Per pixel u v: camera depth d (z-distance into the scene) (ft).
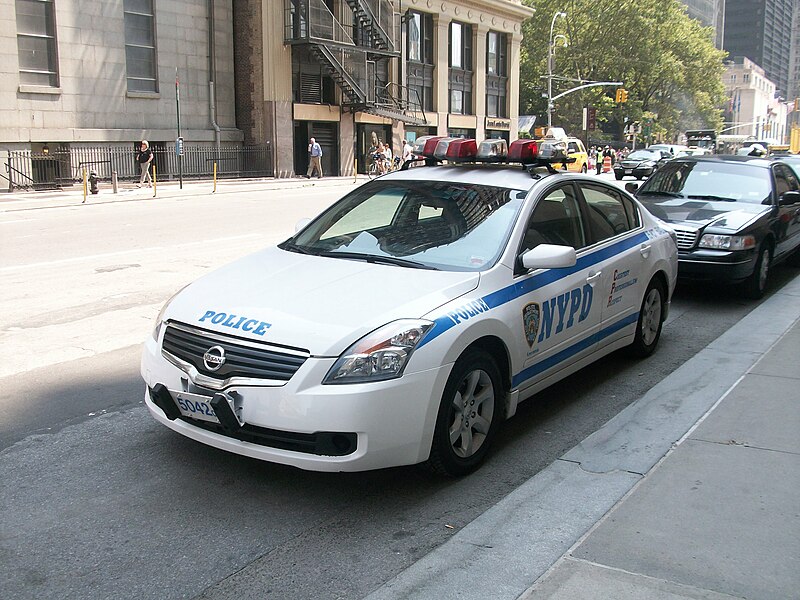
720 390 18.52
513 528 12.12
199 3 103.04
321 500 13.19
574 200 18.20
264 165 110.32
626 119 230.48
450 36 143.02
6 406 17.25
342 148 121.39
